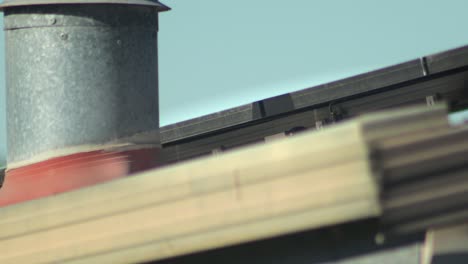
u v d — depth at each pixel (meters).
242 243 7.45
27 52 11.13
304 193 6.80
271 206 7.00
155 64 11.51
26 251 8.63
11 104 11.40
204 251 7.86
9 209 8.78
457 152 6.79
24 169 11.11
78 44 10.95
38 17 11.05
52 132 10.97
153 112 11.37
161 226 7.67
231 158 7.25
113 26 11.02
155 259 7.75
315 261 7.38
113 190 7.99
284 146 6.94
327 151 6.68
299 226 6.85
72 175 10.80
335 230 7.25
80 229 8.23
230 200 7.25
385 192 6.47
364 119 6.57
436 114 6.87
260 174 7.06
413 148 6.64
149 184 7.75
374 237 7.09
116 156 10.88
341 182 6.61
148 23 11.35
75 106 10.94
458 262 6.88
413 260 6.96
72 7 10.94
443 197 6.74
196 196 7.45
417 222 6.68
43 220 8.49
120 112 11.02
